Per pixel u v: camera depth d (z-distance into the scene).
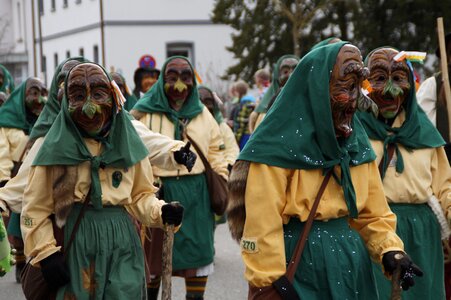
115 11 36.06
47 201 4.94
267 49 27.08
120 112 4.98
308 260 4.43
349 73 4.34
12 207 5.28
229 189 4.57
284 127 4.43
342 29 26.47
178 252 7.45
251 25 26.95
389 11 25.81
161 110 7.73
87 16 38.34
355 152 4.57
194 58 36.94
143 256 5.15
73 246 4.92
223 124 9.20
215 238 12.21
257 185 4.42
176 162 5.54
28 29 49.19
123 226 5.04
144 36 36.41
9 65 50.50
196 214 7.54
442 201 5.96
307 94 4.41
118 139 4.98
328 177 4.47
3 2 53.19
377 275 5.70
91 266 4.94
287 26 26.66
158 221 5.05
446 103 6.96
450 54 7.32
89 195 4.95
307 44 26.47
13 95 9.07
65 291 4.92
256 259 4.39
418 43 25.55
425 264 5.89
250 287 4.50
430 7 25.25
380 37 25.62
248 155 4.46
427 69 24.77
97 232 4.94
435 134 6.01
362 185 4.62
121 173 5.00
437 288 5.98
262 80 15.32
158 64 36.59
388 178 5.89
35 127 5.76
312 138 4.40
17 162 8.99
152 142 5.61
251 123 10.74
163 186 7.52
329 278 4.41
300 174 4.43
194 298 7.55
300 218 4.44
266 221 4.38
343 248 4.49
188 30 36.88
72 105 4.86
